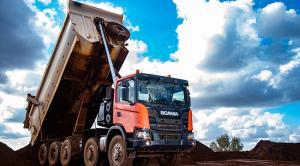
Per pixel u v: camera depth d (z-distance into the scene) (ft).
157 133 33.32
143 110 33.35
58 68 43.98
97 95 45.73
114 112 36.58
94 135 41.16
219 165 52.60
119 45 43.91
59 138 46.85
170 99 35.55
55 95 45.21
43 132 49.78
